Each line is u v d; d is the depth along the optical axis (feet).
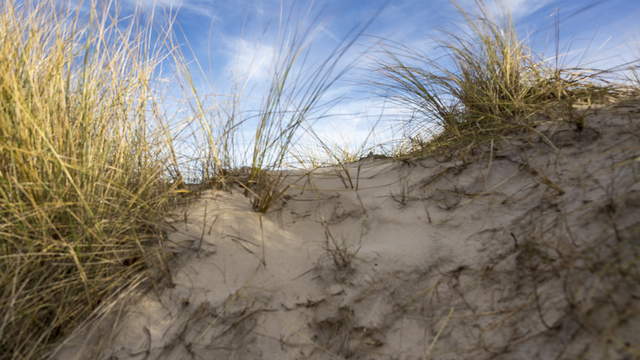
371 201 6.63
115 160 6.38
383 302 4.90
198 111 7.41
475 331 4.26
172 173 7.33
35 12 6.13
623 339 3.38
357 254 5.52
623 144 5.32
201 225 6.25
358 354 4.55
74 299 5.04
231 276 5.46
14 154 5.25
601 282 3.81
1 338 4.63
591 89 7.29
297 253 5.84
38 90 5.77
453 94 8.54
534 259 4.50
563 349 3.64
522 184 5.65
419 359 4.28
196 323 4.93
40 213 5.15
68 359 4.68
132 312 5.09
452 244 5.29
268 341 4.75
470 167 6.45
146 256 5.63
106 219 5.60
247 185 7.41
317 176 7.82
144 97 6.91
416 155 7.68
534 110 7.07
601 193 4.71
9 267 4.95
